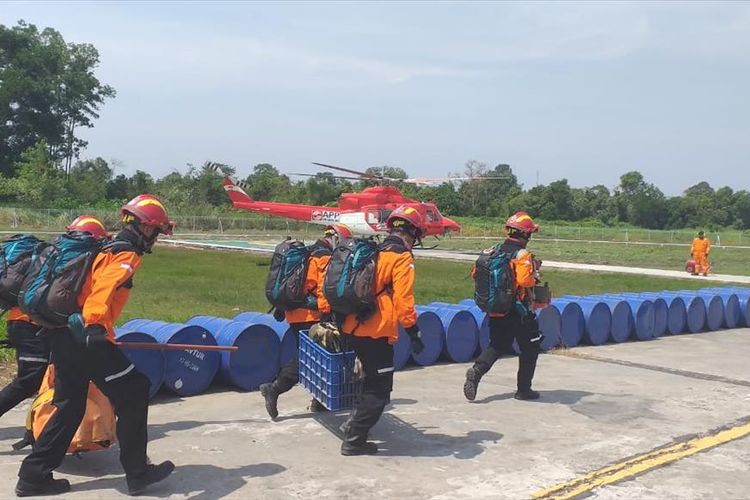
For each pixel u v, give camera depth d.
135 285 16.52
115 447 5.50
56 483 4.54
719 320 12.74
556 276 23.56
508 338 6.98
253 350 7.32
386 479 4.83
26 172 64.19
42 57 72.25
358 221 31.77
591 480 4.86
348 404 5.49
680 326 12.06
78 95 74.31
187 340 6.92
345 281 5.10
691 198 84.12
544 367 8.95
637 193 83.88
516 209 77.38
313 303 6.18
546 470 5.05
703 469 5.12
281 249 6.33
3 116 69.62
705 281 22.44
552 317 10.15
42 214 50.97
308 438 5.75
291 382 6.20
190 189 67.81
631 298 11.67
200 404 6.75
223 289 16.19
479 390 7.57
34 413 4.96
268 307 13.41
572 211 79.38
